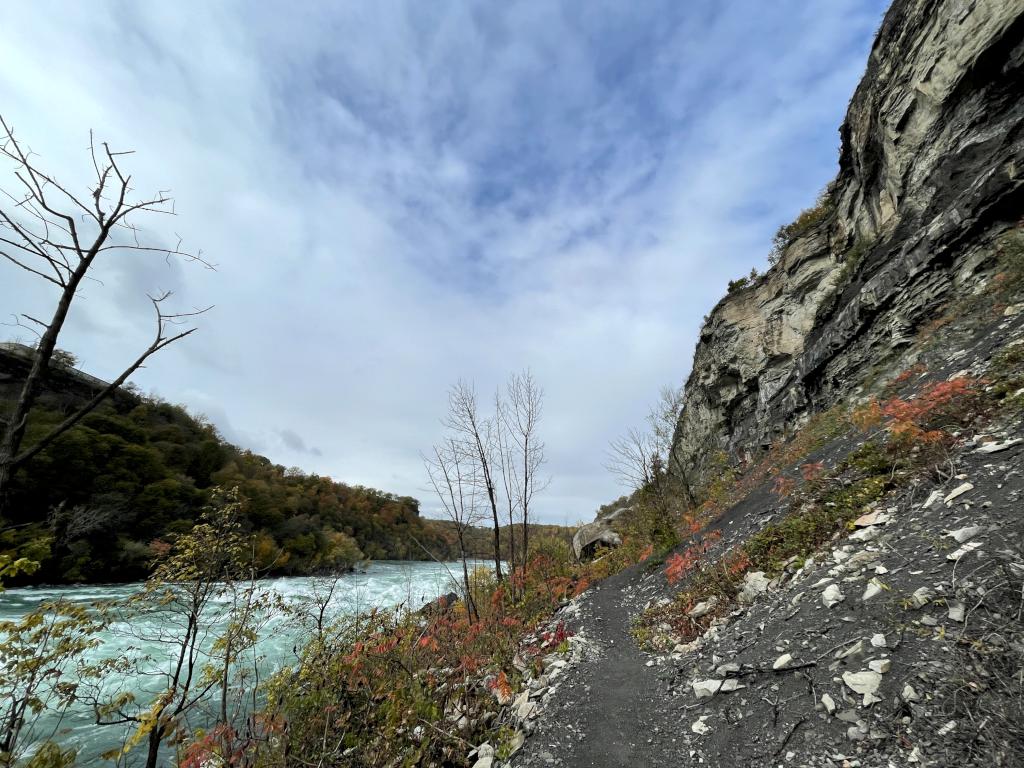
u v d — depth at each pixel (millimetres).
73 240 3143
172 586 7203
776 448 17281
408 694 6801
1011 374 6266
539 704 5961
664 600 9039
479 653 8844
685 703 4816
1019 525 3816
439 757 5410
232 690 9250
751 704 4160
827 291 18703
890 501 5941
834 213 19750
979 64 10953
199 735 5578
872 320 14008
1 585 4395
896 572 4418
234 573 7941
